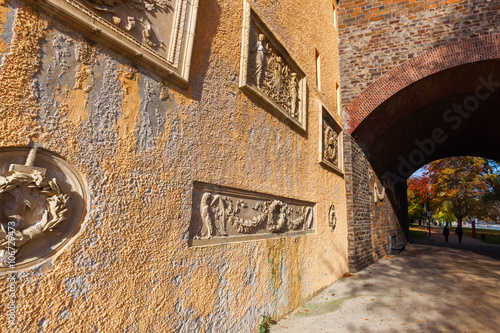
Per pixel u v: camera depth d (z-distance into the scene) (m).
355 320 3.87
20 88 1.41
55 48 1.56
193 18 2.47
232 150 3.00
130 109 1.95
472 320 3.97
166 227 2.15
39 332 1.40
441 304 4.66
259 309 3.31
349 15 8.77
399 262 8.84
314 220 5.14
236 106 3.11
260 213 3.50
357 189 7.90
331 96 6.88
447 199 25.91
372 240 8.93
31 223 1.42
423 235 27.19
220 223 2.80
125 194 1.87
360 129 8.08
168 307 2.11
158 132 2.14
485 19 7.32
